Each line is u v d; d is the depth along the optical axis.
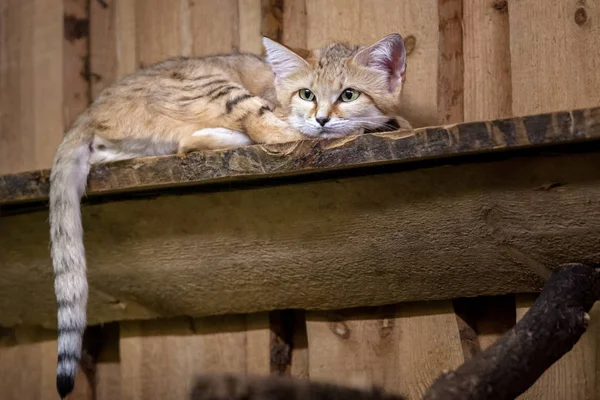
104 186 2.06
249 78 2.44
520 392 1.54
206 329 2.47
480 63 2.31
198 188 2.11
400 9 2.42
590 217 1.78
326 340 2.30
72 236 2.06
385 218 1.97
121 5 2.78
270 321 2.39
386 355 2.24
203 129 2.25
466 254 1.96
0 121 2.89
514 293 2.07
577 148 1.73
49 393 2.62
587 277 1.76
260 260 2.16
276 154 1.85
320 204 2.02
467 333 2.17
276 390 1.37
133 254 2.26
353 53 2.35
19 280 2.41
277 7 2.58
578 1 2.18
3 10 2.92
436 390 1.46
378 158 1.77
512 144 1.67
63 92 2.81
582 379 2.00
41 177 2.12
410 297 2.12
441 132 1.72
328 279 2.14
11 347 2.69
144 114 2.29
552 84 2.19
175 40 2.70
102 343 2.64
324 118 2.27
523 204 1.83
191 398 1.38
